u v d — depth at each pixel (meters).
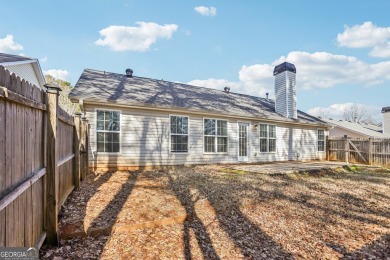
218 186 6.21
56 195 2.84
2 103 1.67
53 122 2.81
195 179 7.13
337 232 3.80
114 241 3.08
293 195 5.75
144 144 9.27
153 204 4.45
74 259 2.59
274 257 2.97
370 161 13.10
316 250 3.21
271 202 5.10
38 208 2.57
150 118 9.44
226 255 2.93
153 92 10.86
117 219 3.60
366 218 4.43
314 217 4.38
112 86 10.16
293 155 14.08
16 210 1.95
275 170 9.00
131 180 6.78
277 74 14.37
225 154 11.40
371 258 3.05
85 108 8.30
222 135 11.35
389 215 4.61
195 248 3.04
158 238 3.24
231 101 13.46
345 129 22.14
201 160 10.68
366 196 5.97
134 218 3.69
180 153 10.12
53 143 2.81
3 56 10.39
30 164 2.28
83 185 5.84
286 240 3.46
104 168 8.54
